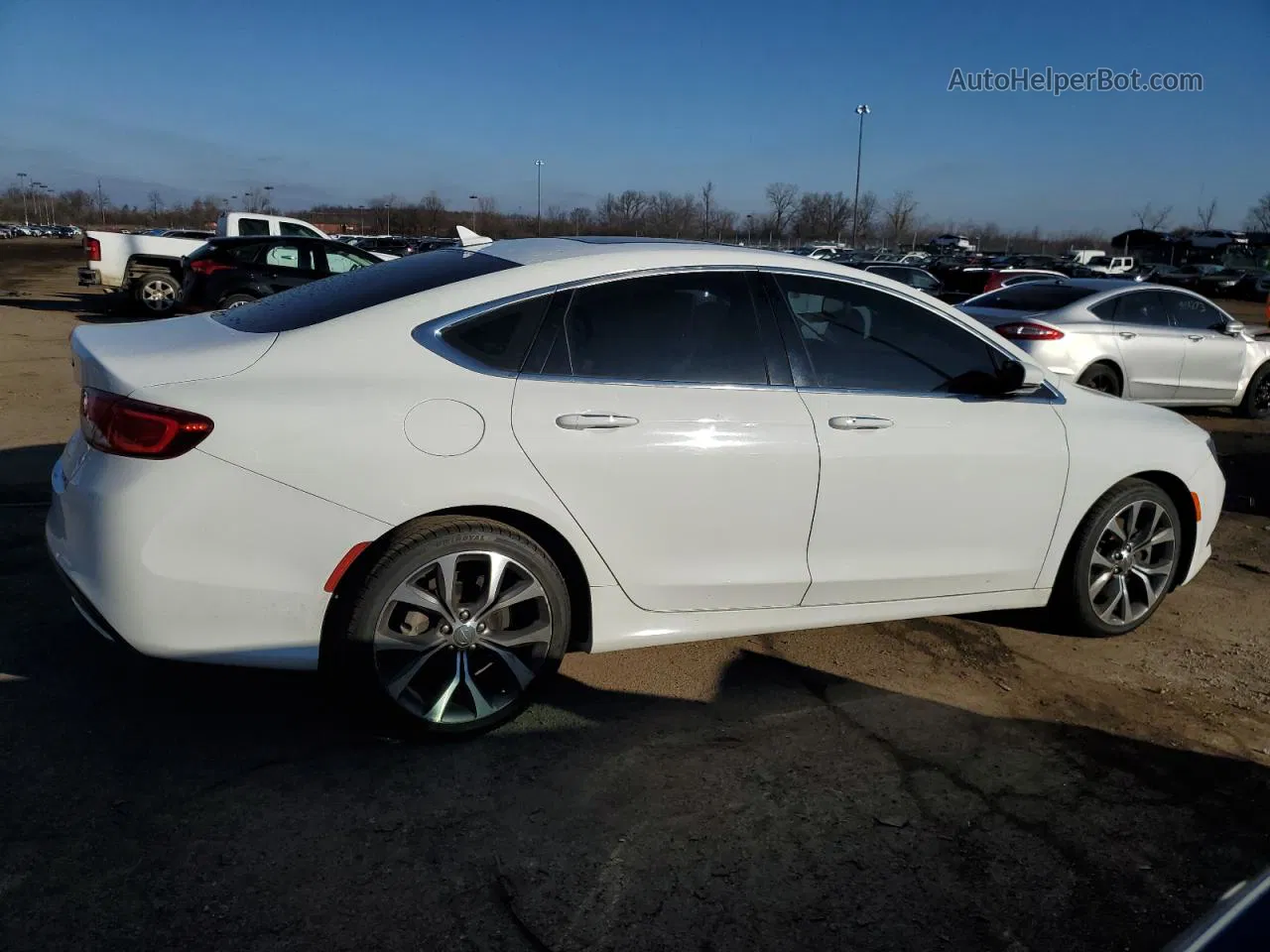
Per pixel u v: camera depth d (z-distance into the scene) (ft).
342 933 7.47
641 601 10.75
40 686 10.82
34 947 7.11
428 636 9.77
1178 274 134.92
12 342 39.96
